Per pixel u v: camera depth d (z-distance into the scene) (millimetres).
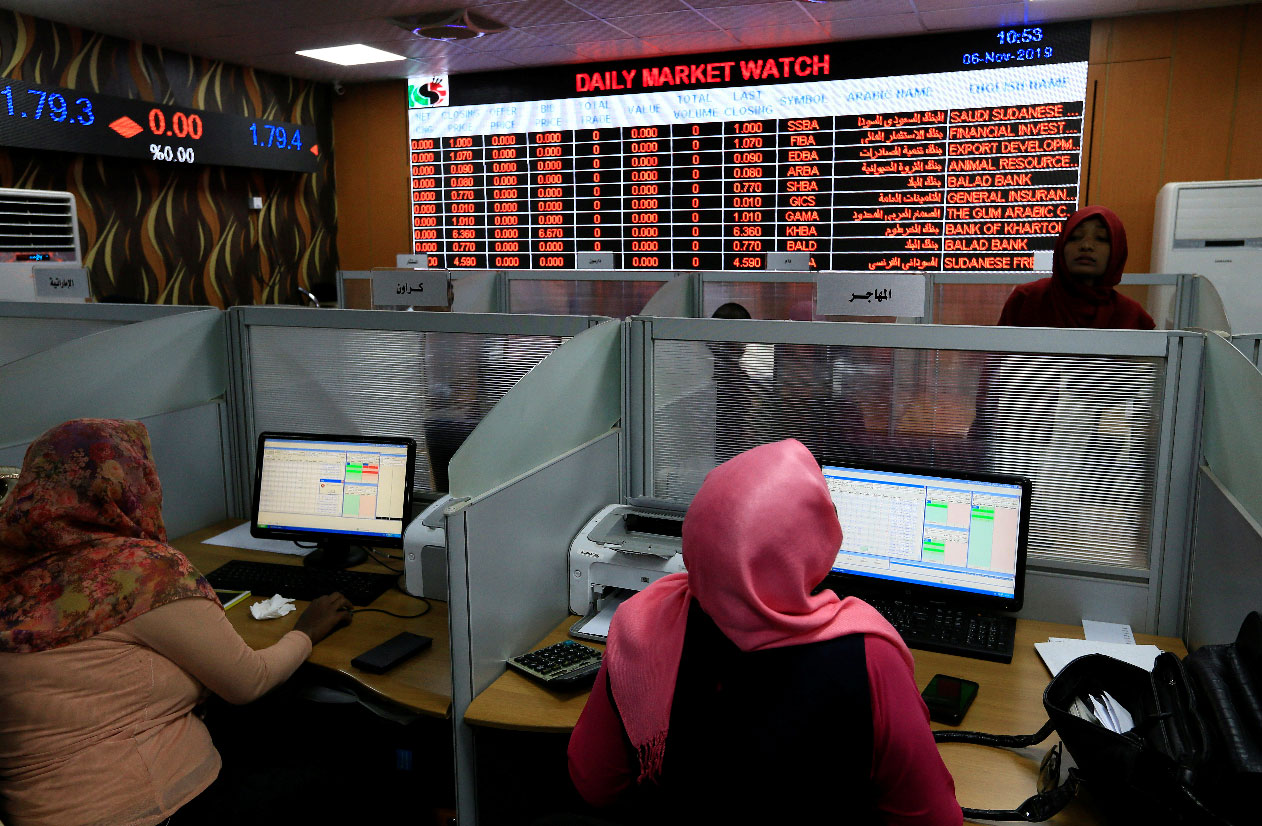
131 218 5465
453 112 6414
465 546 1429
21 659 1217
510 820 1566
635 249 6105
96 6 4570
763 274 3717
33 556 1302
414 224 6668
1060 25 4969
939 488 1641
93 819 1257
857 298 2242
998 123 5172
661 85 5836
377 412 2160
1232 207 4164
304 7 4570
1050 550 1678
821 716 831
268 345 2254
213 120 5715
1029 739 1282
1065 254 2594
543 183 6258
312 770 1583
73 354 1952
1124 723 1186
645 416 1945
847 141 5504
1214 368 1473
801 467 868
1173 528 1577
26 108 4680
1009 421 1657
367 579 1957
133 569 1295
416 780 2043
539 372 1621
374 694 1534
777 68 5562
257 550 2160
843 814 868
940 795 896
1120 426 1582
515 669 1563
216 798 1436
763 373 1820
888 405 1737
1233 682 1052
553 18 4797
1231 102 4758
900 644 883
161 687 1323
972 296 3537
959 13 4754
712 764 861
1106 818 1150
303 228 6711
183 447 2227
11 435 1865
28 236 4254
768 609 823
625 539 1744
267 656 1501
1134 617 1636
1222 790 956
